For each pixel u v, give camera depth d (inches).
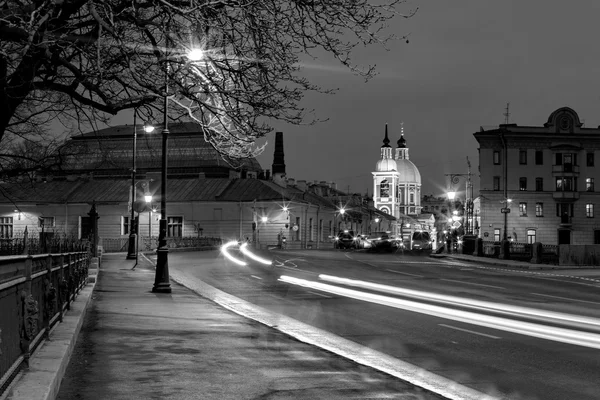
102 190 3454.7
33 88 518.0
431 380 398.6
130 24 505.0
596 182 4089.6
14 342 288.0
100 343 502.3
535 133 4050.2
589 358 478.0
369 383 384.8
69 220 3395.7
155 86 548.7
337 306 839.7
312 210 3909.9
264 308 811.4
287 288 1108.5
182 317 684.7
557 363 458.3
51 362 337.7
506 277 1430.9
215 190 3521.2
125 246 2677.2
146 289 1027.9
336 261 1952.5
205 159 3703.3
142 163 3690.9
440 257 2571.4
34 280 356.8
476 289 1108.5
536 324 667.4
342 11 487.5
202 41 513.7
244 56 520.4
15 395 262.1
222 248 3041.3
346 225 4822.8
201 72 541.0
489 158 4087.1
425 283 1227.2
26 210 3415.4
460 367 442.0
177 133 3740.2
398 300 916.0
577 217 4082.2
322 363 446.3
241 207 3457.2
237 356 463.8
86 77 504.1
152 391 349.7
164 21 515.5
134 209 1877.5
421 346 529.7
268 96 537.3
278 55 514.3
